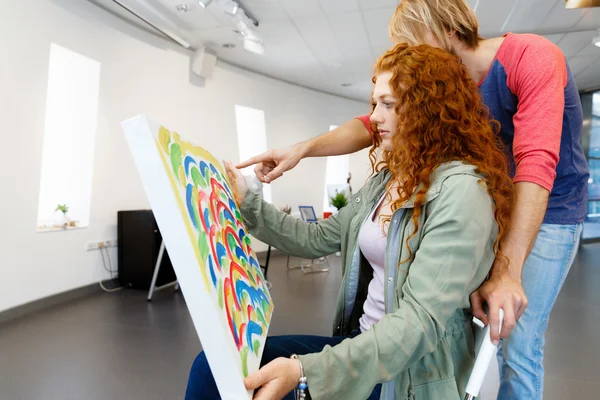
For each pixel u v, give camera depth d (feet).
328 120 27.84
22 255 11.44
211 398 2.48
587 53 19.45
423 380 2.49
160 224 1.55
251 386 1.69
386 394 2.57
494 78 3.43
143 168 1.57
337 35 17.49
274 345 2.88
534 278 3.69
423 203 2.51
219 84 20.54
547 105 2.96
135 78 15.99
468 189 2.35
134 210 14.51
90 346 8.85
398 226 2.70
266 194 23.71
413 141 2.61
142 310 11.71
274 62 21.18
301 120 25.91
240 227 2.99
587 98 27.63
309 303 12.84
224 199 2.75
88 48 13.82
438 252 2.24
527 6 14.66
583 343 9.54
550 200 3.60
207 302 1.53
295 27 16.66
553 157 2.84
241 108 23.45
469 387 2.28
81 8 13.48
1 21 10.72
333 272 18.63
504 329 2.37
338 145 4.13
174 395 6.75
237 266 2.37
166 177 1.56
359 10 15.12
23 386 6.97
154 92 16.94
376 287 3.09
